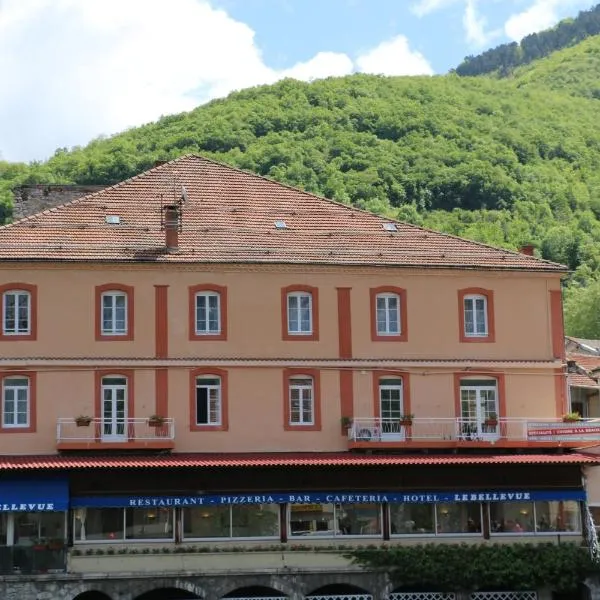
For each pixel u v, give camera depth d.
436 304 54.00
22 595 46.56
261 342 52.12
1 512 47.66
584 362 66.56
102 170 117.38
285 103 137.50
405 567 48.84
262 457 49.88
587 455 51.97
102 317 51.19
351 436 51.47
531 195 128.75
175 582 47.88
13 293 50.69
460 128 141.25
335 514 50.03
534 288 55.16
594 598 50.03
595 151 154.00
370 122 136.00
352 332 52.94
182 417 50.94
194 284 52.06
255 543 49.06
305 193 58.06
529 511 51.47
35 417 49.88
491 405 53.81
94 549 47.75
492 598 49.69
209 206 55.94
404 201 120.25
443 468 50.38
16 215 64.62
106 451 49.62
